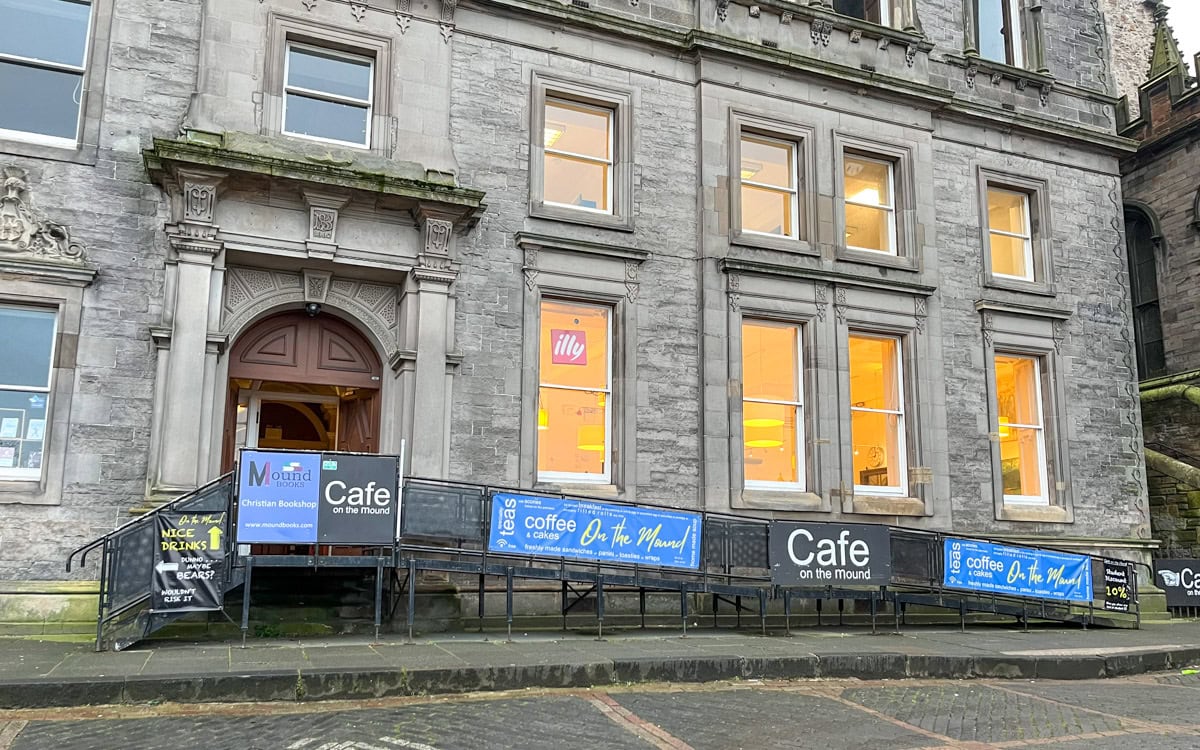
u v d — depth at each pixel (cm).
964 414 1594
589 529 1085
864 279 1516
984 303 1633
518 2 1353
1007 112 1716
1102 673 1053
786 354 1498
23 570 1017
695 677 902
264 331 1209
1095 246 1797
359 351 1259
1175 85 2144
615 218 1393
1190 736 736
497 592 1192
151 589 879
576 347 1366
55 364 1059
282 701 754
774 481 1450
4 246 1055
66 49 1137
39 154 1084
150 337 1100
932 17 1711
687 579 1166
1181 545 1823
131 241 1110
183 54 1173
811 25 1577
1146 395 2084
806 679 942
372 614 1108
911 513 1495
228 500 924
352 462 975
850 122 1582
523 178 1337
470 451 1240
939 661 1005
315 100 1252
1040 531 1619
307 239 1170
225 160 1102
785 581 1167
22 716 682
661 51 1470
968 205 1680
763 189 1531
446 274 1232
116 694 720
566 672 852
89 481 1053
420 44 1295
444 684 805
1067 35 1862
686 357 1404
